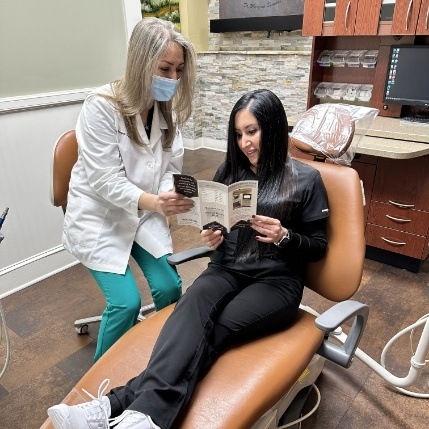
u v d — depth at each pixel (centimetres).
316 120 140
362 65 248
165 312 129
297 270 128
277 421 127
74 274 239
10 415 149
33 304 212
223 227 116
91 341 186
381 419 144
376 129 216
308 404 150
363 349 176
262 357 108
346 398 153
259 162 126
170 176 163
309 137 137
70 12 213
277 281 124
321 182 126
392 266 244
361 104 260
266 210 125
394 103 238
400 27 212
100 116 138
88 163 141
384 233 237
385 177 226
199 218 119
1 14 187
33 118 211
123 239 150
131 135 144
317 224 125
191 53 140
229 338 111
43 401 155
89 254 145
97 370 110
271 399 98
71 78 223
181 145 172
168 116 155
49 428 97
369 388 158
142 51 129
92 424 92
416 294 216
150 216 159
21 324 197
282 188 124
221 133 496
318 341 117
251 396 96
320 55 260
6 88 197
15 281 221
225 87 468
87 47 226
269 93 121
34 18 199
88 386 106
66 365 172
